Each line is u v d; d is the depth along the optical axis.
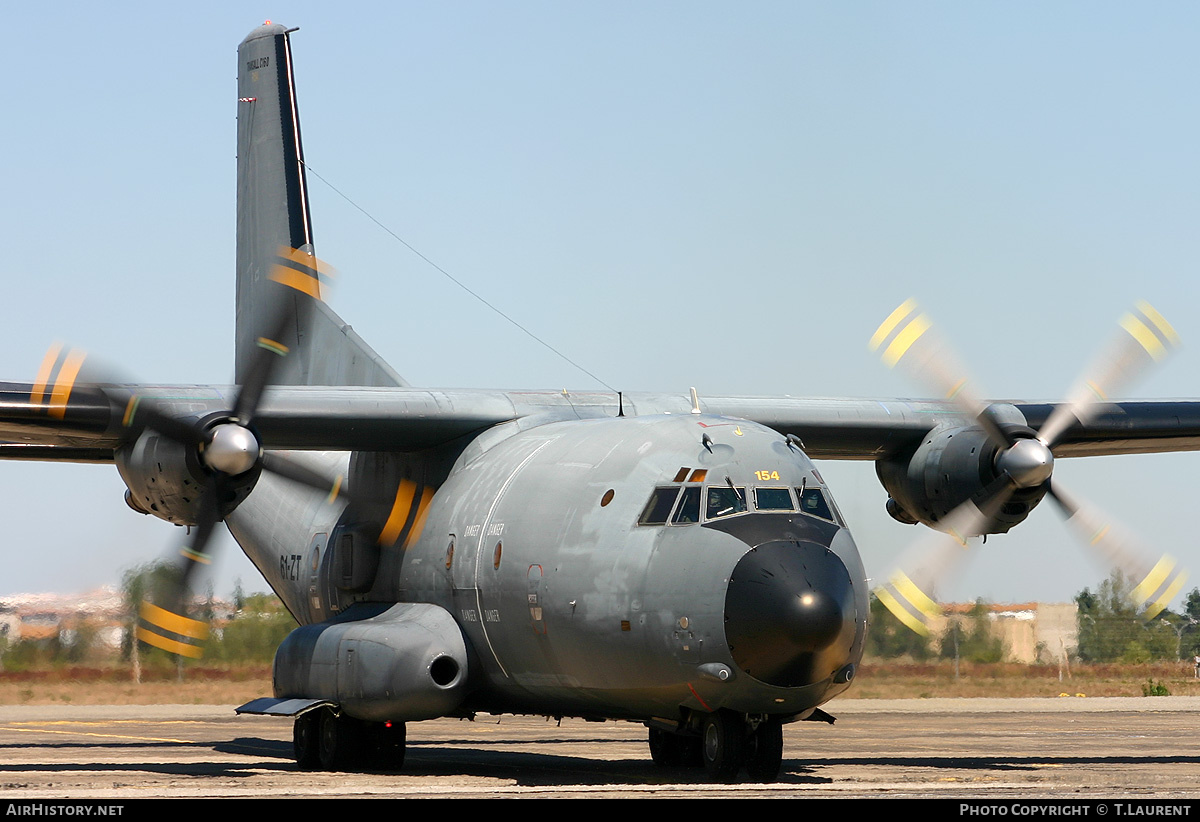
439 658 45.91
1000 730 73.81
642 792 38.72
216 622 109.12
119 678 104.50
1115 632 130.38
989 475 50.62
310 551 56.91
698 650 38.84
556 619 42.56
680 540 40.22
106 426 47.06
